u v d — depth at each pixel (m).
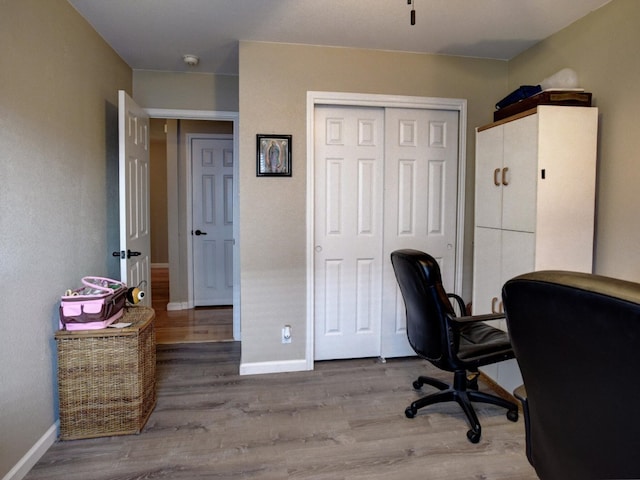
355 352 3.04
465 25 2.42
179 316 4.32
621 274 2.07
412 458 1.81
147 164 3.08
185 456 1.81
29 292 1.74
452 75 2.92
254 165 2.71
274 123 2.71
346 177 2.92
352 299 3.00
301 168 2.77
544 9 2.21
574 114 2.12
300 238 2.79
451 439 1.97
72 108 2.15
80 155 2.25
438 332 1.94
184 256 4.65
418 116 2.94
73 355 1.90
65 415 1.91
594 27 2.22
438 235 3.03
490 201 2.56
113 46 2.73
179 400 2.36
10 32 1.60
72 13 2.15
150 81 3.21
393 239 2.97
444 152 2.99
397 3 2.15
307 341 2.83
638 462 0.69
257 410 2.25
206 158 4.65
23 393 1.69
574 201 2.15
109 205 2.69
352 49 2.77
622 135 2.06
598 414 0.74
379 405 2.31
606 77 2.14
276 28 2.46
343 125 2.89
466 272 3.04
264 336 2.79
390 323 3.03
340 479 1.67
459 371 2.09
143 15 2.28
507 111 2.45
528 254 2.19
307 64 2.72
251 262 2.75
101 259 2.55
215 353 3.19
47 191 1.89
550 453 0.95
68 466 1.73
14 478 1.62
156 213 7.71
